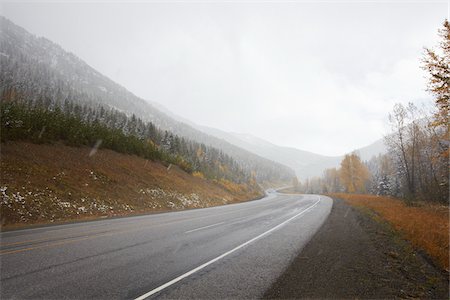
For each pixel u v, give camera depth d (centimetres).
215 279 565
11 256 686
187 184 3762
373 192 6625
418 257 774
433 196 2539
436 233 1055
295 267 654
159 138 8212
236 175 12038
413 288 545
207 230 1172
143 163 3606
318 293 503
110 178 2489
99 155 2975
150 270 610
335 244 917
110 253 744
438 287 557
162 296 475
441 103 898
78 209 1741
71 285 509
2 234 1015
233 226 1302
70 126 3008
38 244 831
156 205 2489
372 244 928
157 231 1124
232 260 708
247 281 557
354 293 507
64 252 741
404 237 1023
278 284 543
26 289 484
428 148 2858
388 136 3094
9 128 2247
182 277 572
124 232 1081
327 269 642
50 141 2617
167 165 4300
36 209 1502
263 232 1138
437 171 2697
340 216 1773
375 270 645
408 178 2919
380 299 487
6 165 1766
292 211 2116
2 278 532
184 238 978
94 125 3600
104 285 514
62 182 1956
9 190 1509
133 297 466
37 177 1831
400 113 2945
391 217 1528
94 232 1073
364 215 1811
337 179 9706
